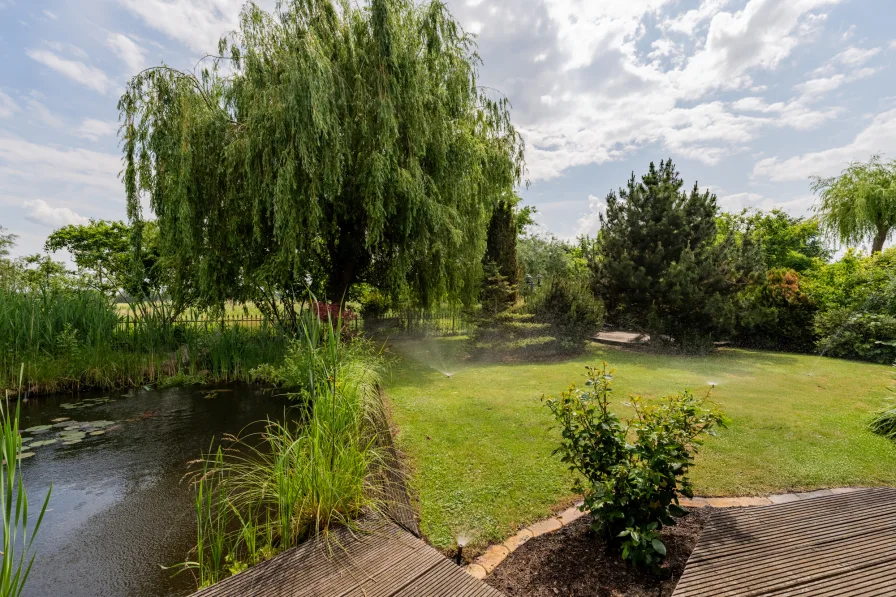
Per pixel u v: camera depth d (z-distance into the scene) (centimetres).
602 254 1248
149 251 1103
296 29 767
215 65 838
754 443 406
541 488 309
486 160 1073
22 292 778
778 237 2558
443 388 650
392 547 225
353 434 328
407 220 854
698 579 157
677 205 1105
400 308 1160
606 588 195
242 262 855
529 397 591
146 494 359
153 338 801
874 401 572
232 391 696
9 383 644
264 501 305
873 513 207
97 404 627
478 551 233
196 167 775
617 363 888
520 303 1195
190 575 255
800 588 151
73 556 275
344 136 796
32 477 393
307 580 197
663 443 215
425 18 877
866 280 1023
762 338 1119
